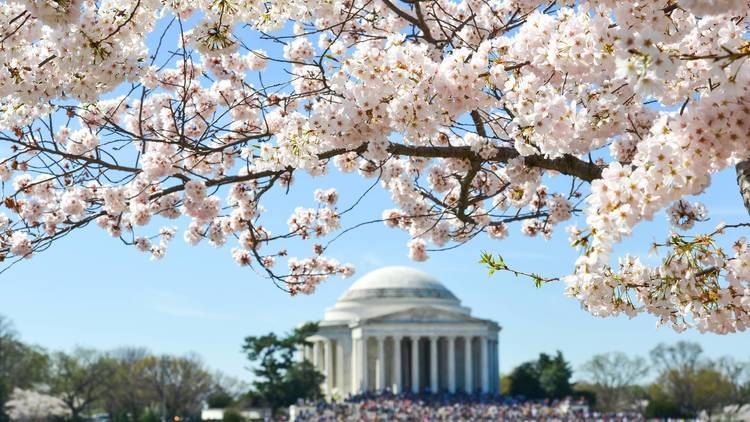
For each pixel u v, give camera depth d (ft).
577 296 37.60
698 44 36.58
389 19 59.77
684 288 37.68
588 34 36.45
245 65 63.36
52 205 63.16
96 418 596.70
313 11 51.01
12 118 52.16
